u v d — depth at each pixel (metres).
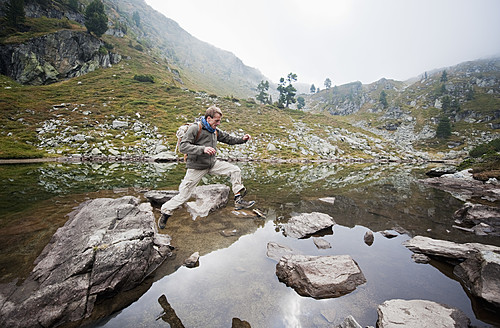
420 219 5.27
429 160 46.88
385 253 3.44
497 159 14.97
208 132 3.67
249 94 163.88
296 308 2.20
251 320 2.02
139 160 20.70
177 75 83.81
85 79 48.31
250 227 4.51
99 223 3.38
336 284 2.52
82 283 2.33
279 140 38.06
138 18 144.88
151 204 5.90
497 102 83.31
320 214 5.07
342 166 24.36
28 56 45.09
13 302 2.05
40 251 3.04
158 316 2.07
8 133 22.03
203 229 4.32
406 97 117.31
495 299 2.16
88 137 24.09
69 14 66.12
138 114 33.44
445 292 2.48
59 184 8.22
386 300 2.32
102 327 1.94
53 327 1.96
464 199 7.96
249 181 10.91
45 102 31.53
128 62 65.19
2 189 7.12
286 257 3.06
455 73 134.75
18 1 48.66
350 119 114.81
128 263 2.58
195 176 3.72
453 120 84.06
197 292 2.43
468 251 3.15
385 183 11.62
